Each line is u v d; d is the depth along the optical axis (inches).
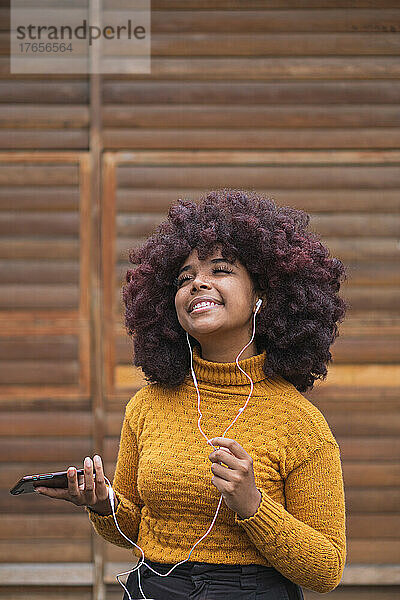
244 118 162.2
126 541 77.2
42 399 161.3
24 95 163.2
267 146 162.4
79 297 162.2
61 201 162.9
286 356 74.1
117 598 157.8
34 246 162.6
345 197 162.4
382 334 161.2
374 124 162.6
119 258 162.6
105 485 71.9
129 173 162.7
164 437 71.4
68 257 162.6
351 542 158.6
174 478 68.7
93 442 160.7
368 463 159.8
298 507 68.4
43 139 163.0
